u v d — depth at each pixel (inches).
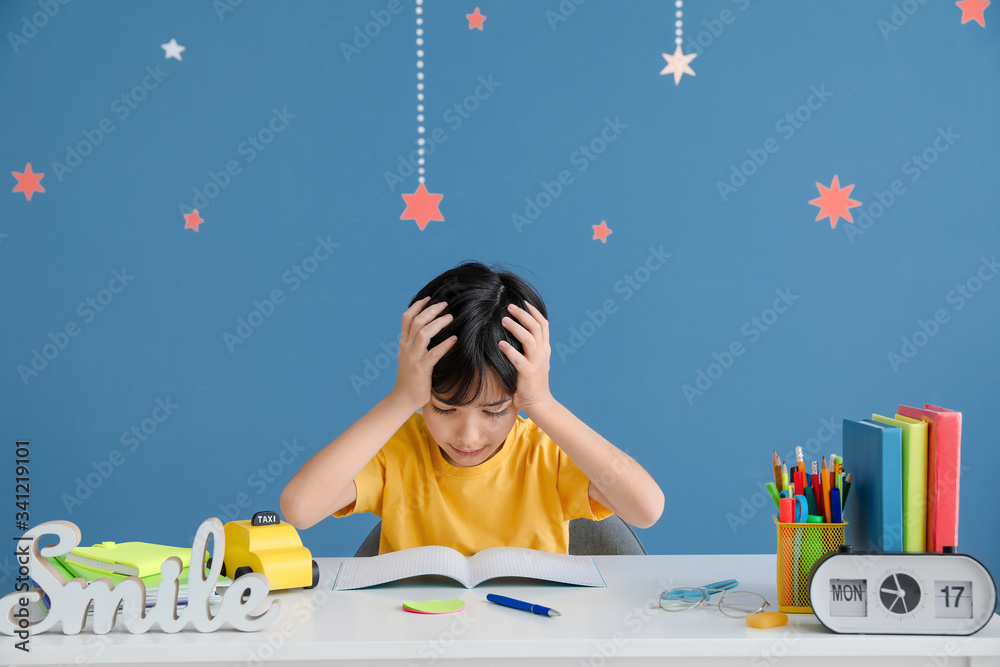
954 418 31.9
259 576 31.0
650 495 42.9
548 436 45.9
